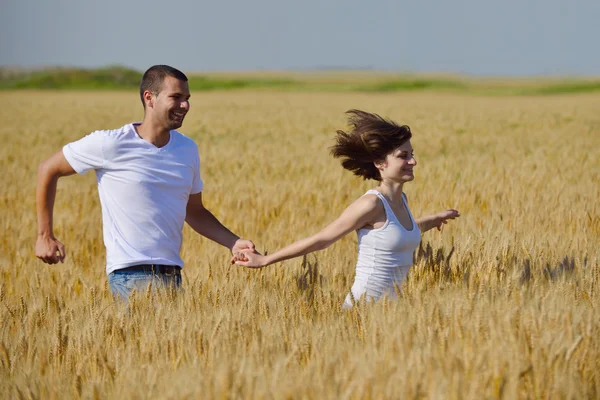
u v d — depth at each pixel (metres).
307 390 4.40
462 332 5.36
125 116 60.41
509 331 5.20
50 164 7.54
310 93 128.75
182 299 6.79
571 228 10.92
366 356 5.06
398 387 4.42
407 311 5.92
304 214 14.18
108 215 7.59
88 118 57.56
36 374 5.48
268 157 27.17
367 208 6.86
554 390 4.56
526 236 9.85
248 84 162.00
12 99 98.12
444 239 10.09
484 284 6.64
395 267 7.04
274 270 8.11
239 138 38.69
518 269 7.33
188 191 7.82
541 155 25.69
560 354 4.84
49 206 7.62
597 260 7.81
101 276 9.82
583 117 51.31
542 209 12.84
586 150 27.70
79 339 5.82
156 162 7.54
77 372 5.45
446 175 18.80
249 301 6.62
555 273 7.55
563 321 5.36
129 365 5.29
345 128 45.38
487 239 8.73
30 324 6.59
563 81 199.62
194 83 161.12
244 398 4.42
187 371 5.03
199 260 10.37
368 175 7.20
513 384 4.52
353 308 6.31
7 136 39.56
